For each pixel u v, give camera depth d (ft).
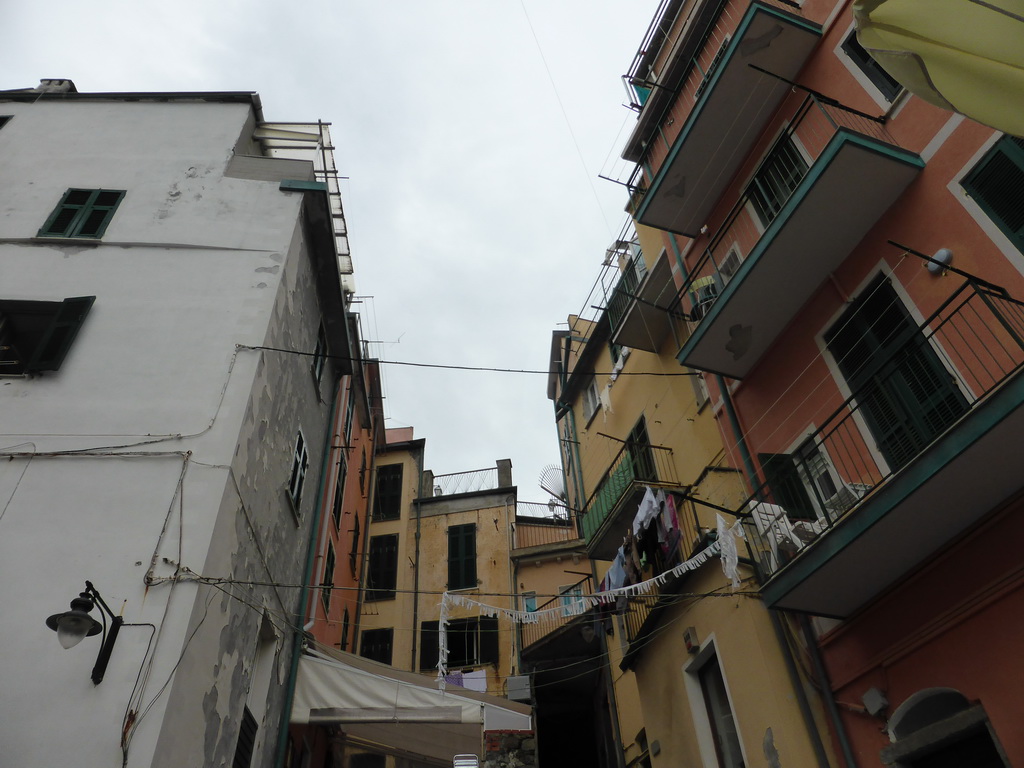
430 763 48.83
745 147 41.29
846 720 28.94
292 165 44.45
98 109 46.50
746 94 38.96
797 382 35.17
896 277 29.66
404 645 71.72
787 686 30.94
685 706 38.19
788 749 29.43
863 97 33.27
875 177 29.60
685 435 47.24
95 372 32.63
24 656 24.17
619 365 60.49
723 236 41.68
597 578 62.49
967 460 22.44
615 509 48.47
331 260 45.44
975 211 26.48
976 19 15.67
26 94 46.85
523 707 40.04
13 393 31.55
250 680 32.14
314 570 45.96
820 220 31.42
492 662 69.51
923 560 26.50
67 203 40.45
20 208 39.83
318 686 39.34
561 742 74.08
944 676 24.79
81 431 30.42
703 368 38.73
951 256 27.09
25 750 22.15
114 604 25.49
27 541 26.91
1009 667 22.50
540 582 74.13
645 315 51.60
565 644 64.64
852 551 26.13
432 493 88.17
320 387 47.96
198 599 26.13
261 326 35.42
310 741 43.52
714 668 37.45
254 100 48.26
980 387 24.91
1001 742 22.18
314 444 46.75
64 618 21.38
